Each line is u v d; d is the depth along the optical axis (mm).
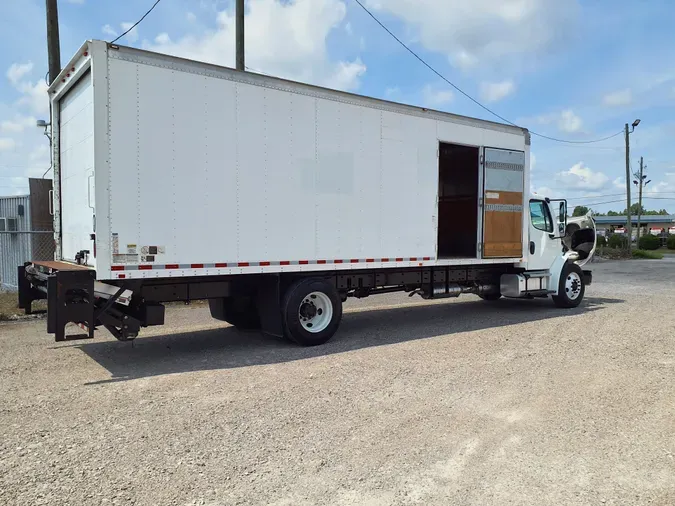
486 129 9680
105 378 5879
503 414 4711
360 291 8836
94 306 6148
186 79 6402
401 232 8508
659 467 3666
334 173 7688
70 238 7359
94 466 3680
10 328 8648
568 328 8820
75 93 6957
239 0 12148
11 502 3182
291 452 3920
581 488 3383
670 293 14055
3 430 4324
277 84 7109
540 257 10906
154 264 6215
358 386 5535
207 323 9586
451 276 9883
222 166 6680
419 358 6762
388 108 8281
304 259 7410
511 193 10117
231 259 6766
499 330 8703
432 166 8898
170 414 4703
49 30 10367
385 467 3680
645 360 6594
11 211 11703
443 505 3188
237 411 4773
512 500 3236
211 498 3260
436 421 4539
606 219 84438
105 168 5895
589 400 5078
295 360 6711
